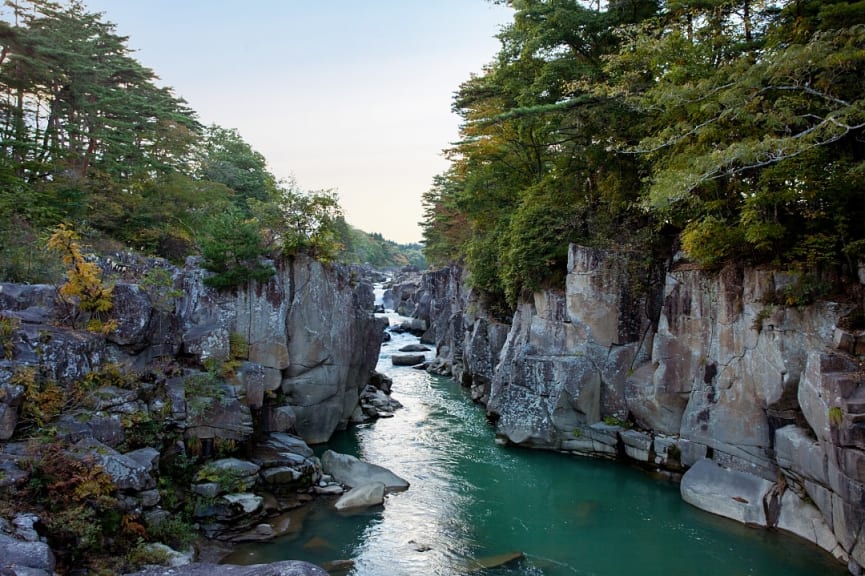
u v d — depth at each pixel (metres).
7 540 10.14
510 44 30.55
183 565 11.73
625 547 15.82
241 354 21.16
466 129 36.19
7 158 31.08
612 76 24.58
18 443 13.34
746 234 17.58
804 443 15.39
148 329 18.69
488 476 21.23
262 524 16.30
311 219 24.34
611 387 23.30
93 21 40.62
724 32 21.41
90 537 11.95
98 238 31.08
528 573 14.38
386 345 53.72
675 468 20.81
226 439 18.14
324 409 24.42
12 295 17.11
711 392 19.45
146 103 40.06
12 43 32.16
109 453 13.86
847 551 13.88
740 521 17.22
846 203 17.08
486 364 32.66
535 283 25.84
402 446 24.61
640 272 23.50
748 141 15.57
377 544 15.70
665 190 16.75
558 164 29.92
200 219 38.91
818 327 16.23
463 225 51.06
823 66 15.42
